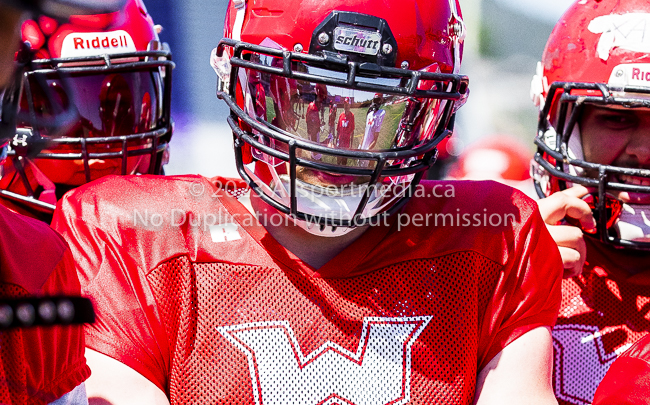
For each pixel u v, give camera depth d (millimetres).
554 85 5883
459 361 4152
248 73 4168
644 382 3785
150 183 4359
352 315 4086
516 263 4398
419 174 4305
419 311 4168
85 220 4191
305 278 4098
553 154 5922
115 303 3961
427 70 4215
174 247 4094
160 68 6395
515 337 4320
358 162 4113
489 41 18453
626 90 5543
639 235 5668
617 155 5660
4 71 2824
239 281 4066
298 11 4020
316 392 3992
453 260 4266
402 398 4047
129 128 6027
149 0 11312
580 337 5707
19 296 3250
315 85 3977
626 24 5652
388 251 4219
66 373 3506
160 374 4012
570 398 5617
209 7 11578
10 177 5695
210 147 11906
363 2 3998
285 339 4012
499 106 18547
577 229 5410
